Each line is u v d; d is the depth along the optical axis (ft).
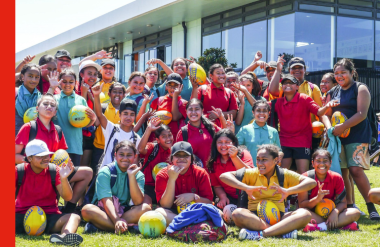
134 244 12.89
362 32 51.29
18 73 19.47
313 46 48.57
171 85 20.40
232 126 18.86
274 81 21.02
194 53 63.52
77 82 21.45
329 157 16.16
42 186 14.75
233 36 56.54
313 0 48.32
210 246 12.89
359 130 18.30
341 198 16.39
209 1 53.06
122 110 18.03
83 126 17.99
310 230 15.19
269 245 12.89
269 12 51.08
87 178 16.57
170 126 20.33
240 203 16.02
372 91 47.73
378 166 37.19
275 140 18.88
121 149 15.65
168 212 15.19
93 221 14.88
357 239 13.78
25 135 15.76
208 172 17.72
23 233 14.37
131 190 15.35
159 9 57.11
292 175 15.43
